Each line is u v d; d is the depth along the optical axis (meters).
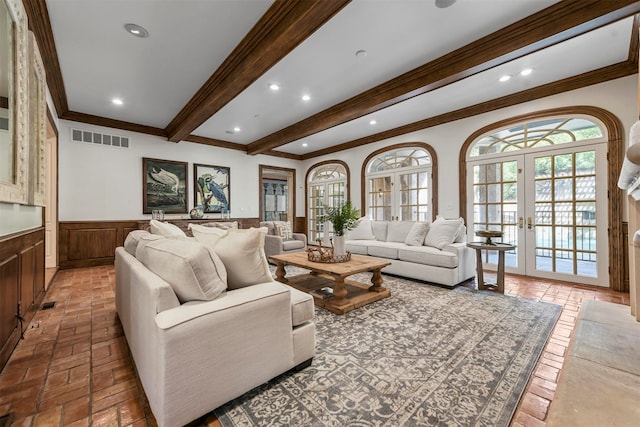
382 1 2.19
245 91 3.81
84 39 2.64
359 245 4.59
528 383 1.54
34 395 1.44
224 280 1.46
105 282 3.65
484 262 4.45
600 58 3.05
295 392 1.46
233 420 1.27
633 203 1.37
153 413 1.23
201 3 2.22
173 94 3.88
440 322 2.38
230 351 1.32
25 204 2.04
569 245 3.68
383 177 6.04
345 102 4.12
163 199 5.44
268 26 2.45
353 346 1.96
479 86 3.71
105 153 4.83
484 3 2.24
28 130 2.03
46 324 2.34
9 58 1.76
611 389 0.76
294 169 7.83
